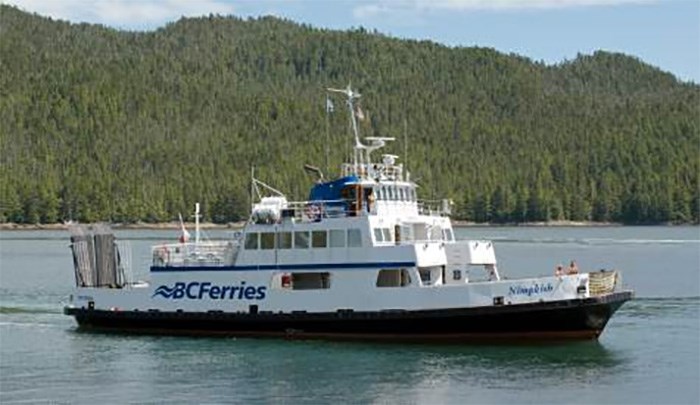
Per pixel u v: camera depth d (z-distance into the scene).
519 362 101.56
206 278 115.06
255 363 102.25
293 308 111.12
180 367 101.31
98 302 120.75
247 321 112.62
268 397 89.38
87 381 96.31
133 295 118.75
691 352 108.06
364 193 110.94
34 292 177.38
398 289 107.56
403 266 107.25
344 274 109.31
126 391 92.19
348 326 109.25
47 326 128.62
